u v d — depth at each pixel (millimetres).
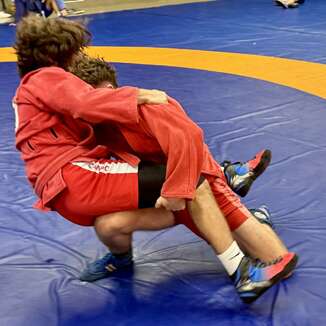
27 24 2254
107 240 2279
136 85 5324
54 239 2754
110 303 2264
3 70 6090
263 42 6922
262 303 2215
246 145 3811
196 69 5797
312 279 2346
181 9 9812
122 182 2145
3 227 2885
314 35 7199
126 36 7566
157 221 2246
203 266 2473
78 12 9547
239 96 4898
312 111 4430
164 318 2164
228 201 2297
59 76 2145
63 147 2191
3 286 2398
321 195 3057
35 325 2158
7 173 3539
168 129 2029
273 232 2416
